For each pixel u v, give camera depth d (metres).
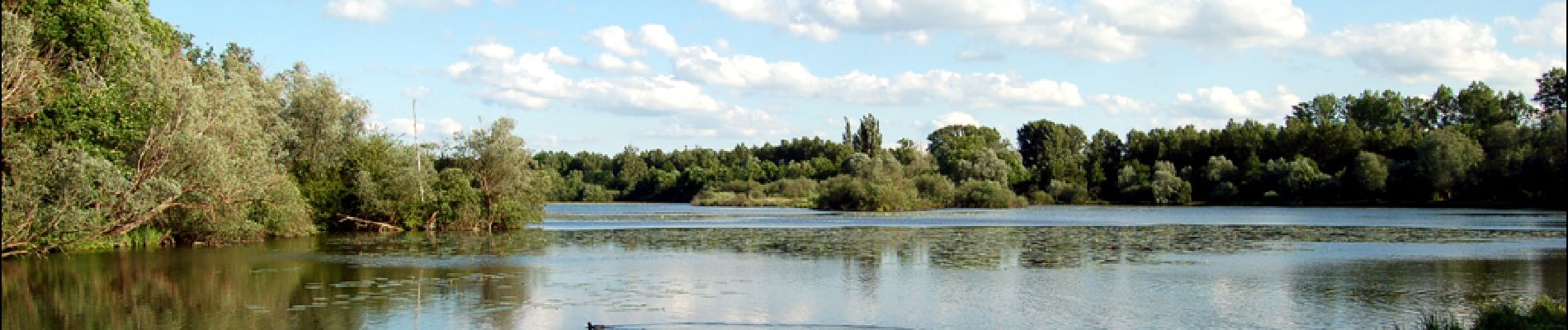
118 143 37.62
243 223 45.09
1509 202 85.81
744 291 27.05
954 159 138.25
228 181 40.03
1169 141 141.88
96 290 27.61
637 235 54.12
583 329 21.17
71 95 35.84
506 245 45.66
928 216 85.38
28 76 34.25
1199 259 36.22
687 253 40.09
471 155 61.84
